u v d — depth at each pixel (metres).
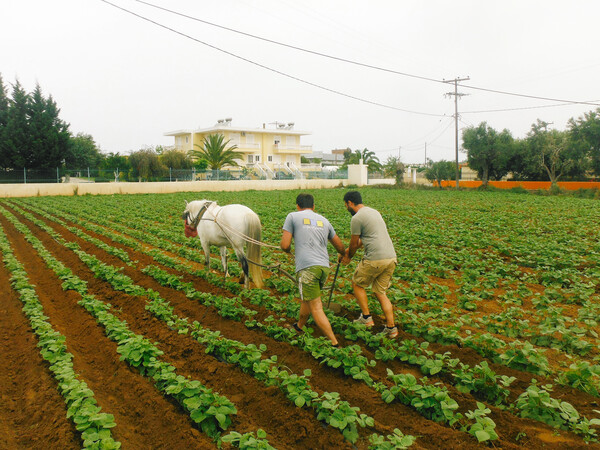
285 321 7.20
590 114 46.00
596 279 9.81
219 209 9.06
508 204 28.52
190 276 10.16
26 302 8.19
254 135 64.75
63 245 14.23
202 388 4.72
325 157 116.06
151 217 21.59
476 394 5.08
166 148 69.56
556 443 4.18
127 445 4.31
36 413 4.82
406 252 12.30
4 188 35.72
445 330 6.44
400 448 3.83
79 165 52.12
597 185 43.38
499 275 10.33
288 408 4.82
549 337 6.59
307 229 6.10
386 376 5.53
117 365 5.84
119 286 9.14
